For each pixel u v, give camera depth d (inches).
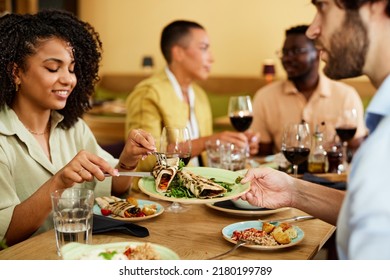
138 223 60.0
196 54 112.7
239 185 58.6
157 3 296.7
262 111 130.9
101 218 56.8
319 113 124.8
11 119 67.1
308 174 81.2
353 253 31.7
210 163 87.9
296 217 61.7
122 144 97.7
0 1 264.1
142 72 307.1
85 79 75.6
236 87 277.6
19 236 59.1
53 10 72.6
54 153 72.1
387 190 30.9
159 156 64.6
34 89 66.1
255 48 274.1
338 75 38.7
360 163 32.8
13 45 64.8
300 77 124.2
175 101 110.3
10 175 64.9
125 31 307.7
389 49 35.7
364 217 31.3
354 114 102.3
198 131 115.9
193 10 286.7
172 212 64.5
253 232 53.4
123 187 73.4
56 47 65.2
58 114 73.0
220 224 59.9
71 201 49.0
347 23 36.5
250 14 272.4
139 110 108.6
